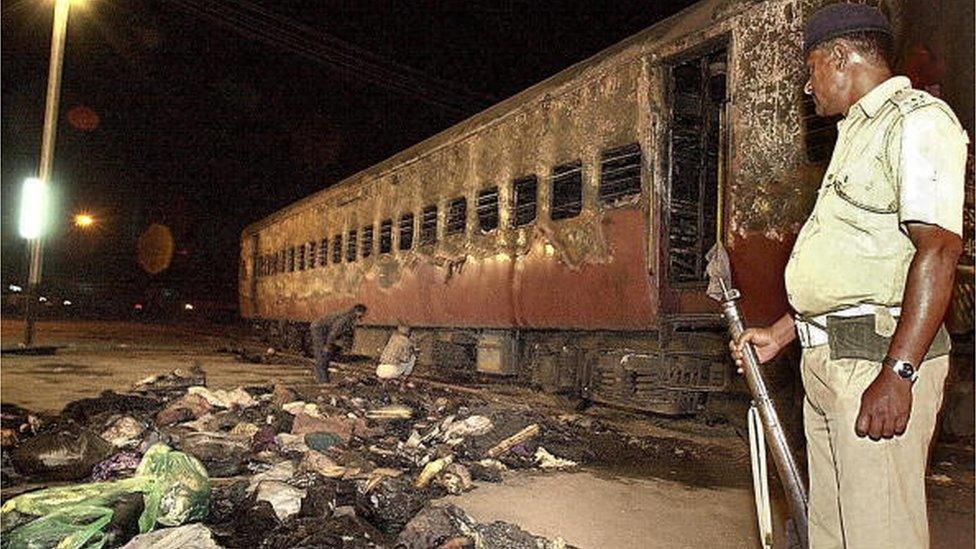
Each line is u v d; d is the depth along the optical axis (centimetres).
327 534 333
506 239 951
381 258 1345
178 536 294
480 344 1080
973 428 543
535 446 578
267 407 670
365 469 470
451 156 1108
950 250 168
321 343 1044
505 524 363
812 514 209
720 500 456
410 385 947
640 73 732
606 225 766
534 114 905
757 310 596
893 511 181
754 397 224
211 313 4784
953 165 173
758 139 602
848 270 188
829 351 192
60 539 299
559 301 846
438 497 438
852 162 191
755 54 610
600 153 782
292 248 1967
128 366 1244
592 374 825
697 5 702
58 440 440
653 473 534
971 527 393
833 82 200
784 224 575
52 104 1550
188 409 632
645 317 724
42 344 1700
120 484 342
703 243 731
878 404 170
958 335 541
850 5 202
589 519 405
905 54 476
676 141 745
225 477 456
